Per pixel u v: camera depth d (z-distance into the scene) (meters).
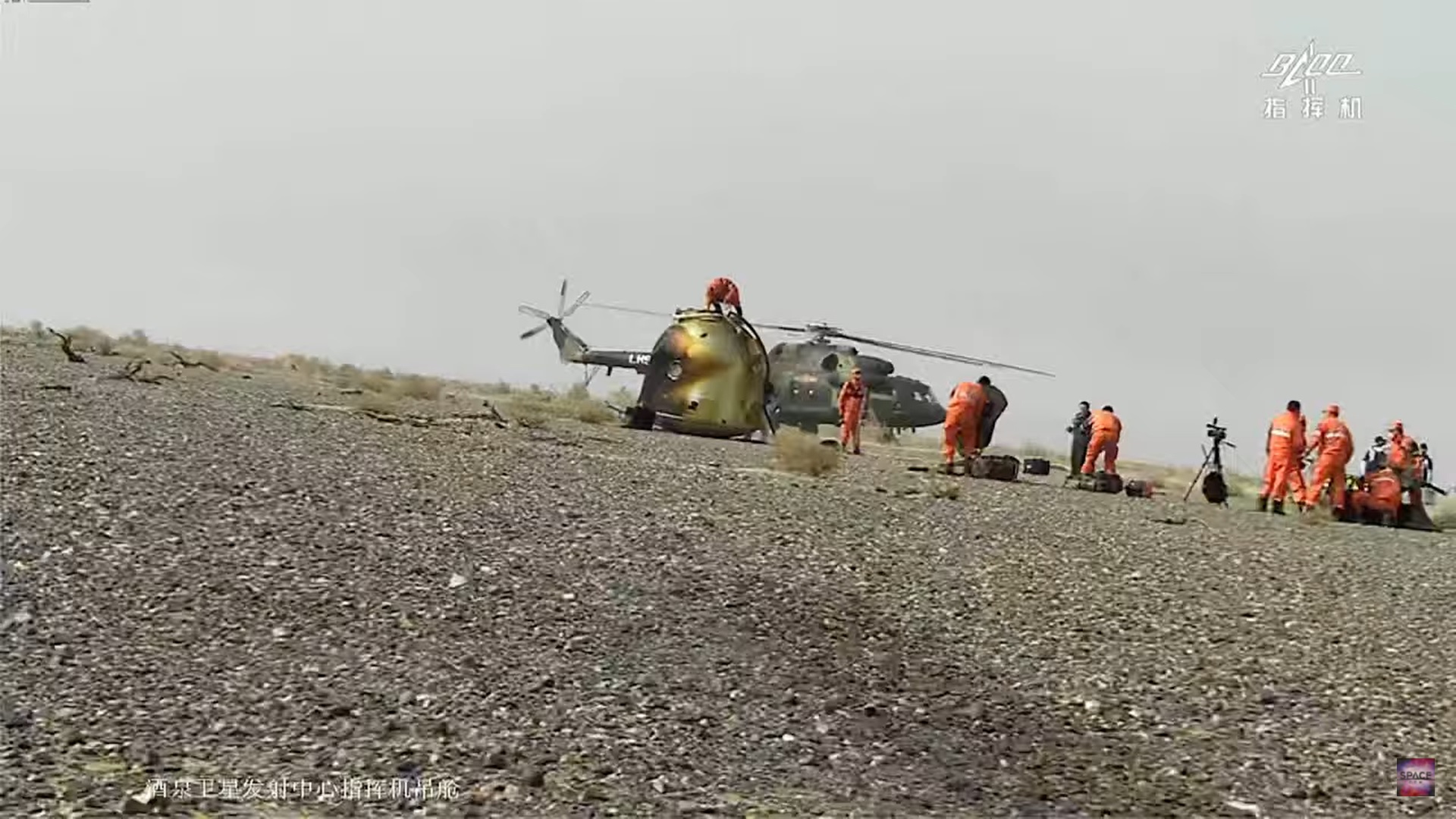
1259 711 10.05
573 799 7.41
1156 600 13.22
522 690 9.03
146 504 12.46
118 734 7.74
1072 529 17.36
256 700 8.46
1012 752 8.79
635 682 9.38
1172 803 8.12
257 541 11.72
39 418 16.39
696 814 7.34
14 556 10.53
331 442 17.48
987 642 11.18
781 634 10.80
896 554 14.13
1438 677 11.27
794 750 8.46
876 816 7.52
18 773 7.10
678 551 13.05
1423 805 8.36
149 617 9.68
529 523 13.58
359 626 9.96
